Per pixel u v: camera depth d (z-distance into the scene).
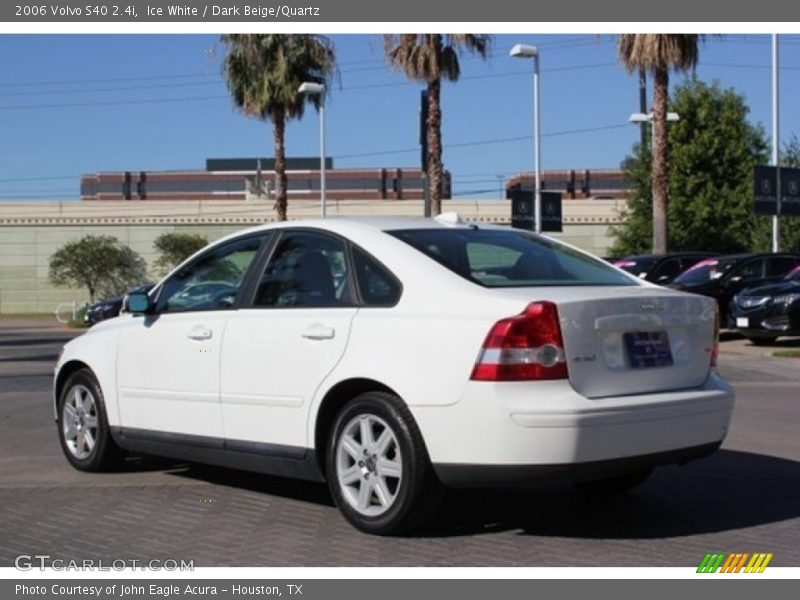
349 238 6.57
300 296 6.65
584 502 7.16
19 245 45.97
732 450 9.09
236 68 33.78
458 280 6.03
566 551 5.96
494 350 5.60
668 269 23.66
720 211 39.00
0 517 6.83
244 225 46.47
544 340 5.60
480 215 44.56
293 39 33.31
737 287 21.78
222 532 6.41
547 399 5.55
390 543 6.11
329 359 6.27
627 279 6.80
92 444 8.12
